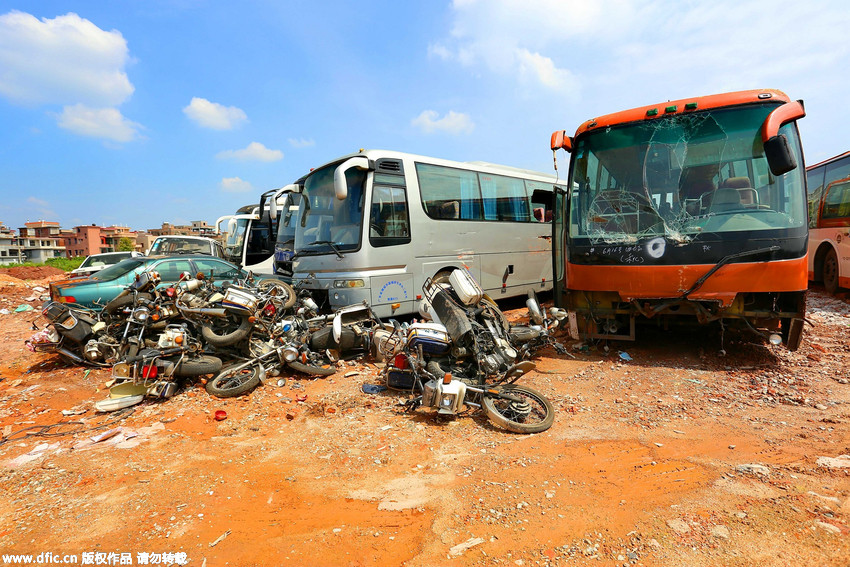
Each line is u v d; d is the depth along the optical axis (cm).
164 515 340
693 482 354
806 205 602
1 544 310
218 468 419
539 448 432
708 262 608
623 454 412
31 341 734
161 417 548
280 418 541
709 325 752
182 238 1569
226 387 625
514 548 286
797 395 529
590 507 328
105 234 10319
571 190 740
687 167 652
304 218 1001
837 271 1241
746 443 420
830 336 796
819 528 284
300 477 398
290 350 666
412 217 950
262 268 1611
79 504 359
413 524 319
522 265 1259
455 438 466
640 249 648
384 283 885
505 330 616
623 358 706
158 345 623
